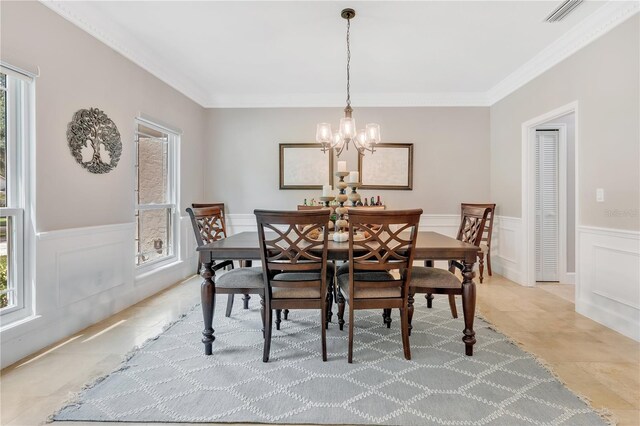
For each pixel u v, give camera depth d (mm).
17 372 1784
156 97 3361
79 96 2373
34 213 2037
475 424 1374
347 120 2586
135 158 3152
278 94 4371
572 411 1453
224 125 4488
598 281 2537
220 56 3213
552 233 3912
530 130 3566
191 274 4078
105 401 1522
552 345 2137
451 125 4375
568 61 2865
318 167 4438
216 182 4512
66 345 2123
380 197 4383
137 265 3207
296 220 1840
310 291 1936
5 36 1842
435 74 3652
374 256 2018
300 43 2939
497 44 2941
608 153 2434
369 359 1947
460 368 1837
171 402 1519
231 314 2725
